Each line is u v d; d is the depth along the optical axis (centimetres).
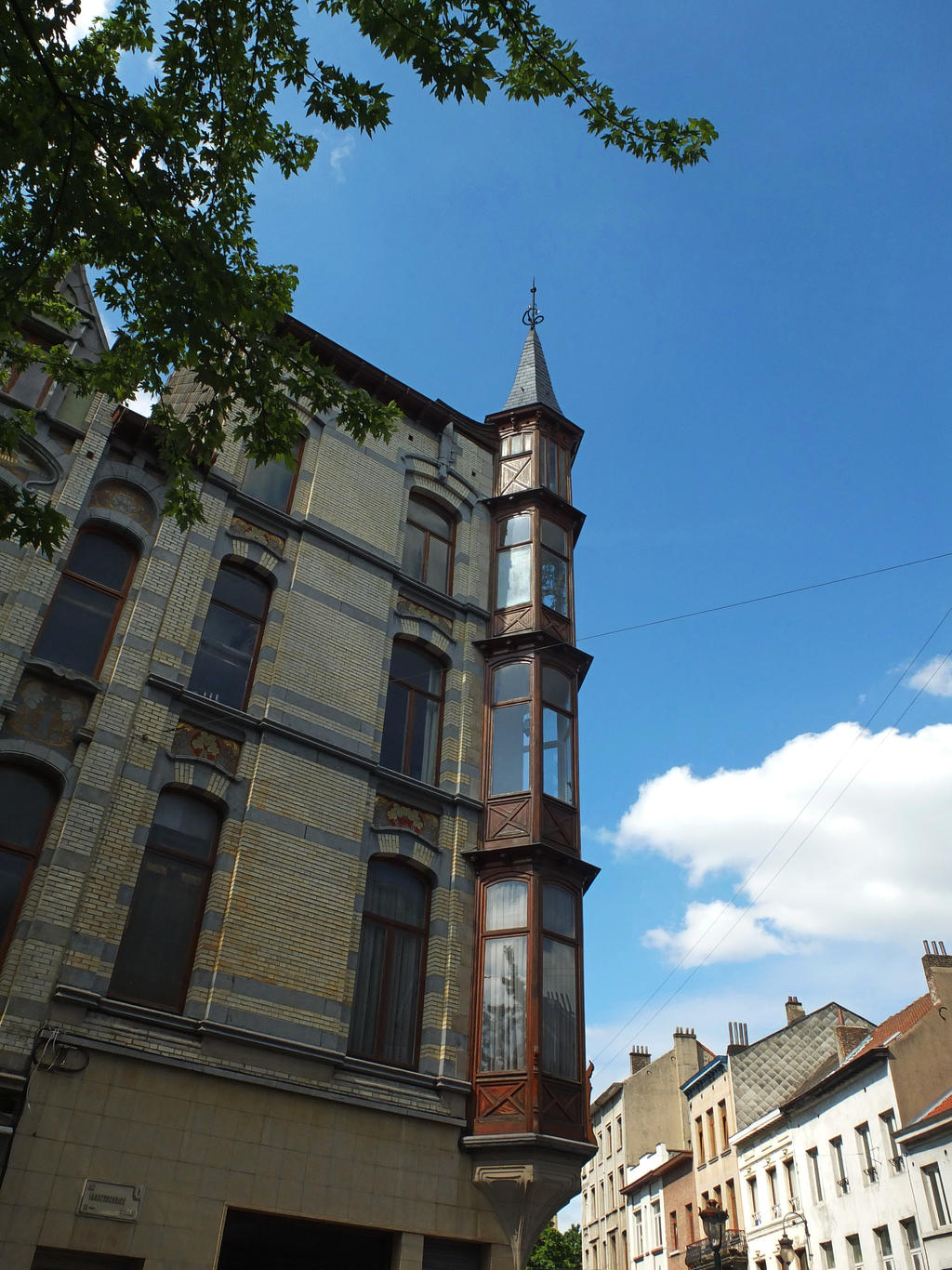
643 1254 4466
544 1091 1337
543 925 1467
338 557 1638
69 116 779
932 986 2797
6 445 1016
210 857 1288
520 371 2377
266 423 966
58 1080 1024
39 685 1213
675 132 882
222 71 879
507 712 1689
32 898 1097
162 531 1417
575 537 1988
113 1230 992
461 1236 1252
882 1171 2620
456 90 839
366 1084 1271
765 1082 3650
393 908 1454
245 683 1443
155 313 917
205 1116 1109
